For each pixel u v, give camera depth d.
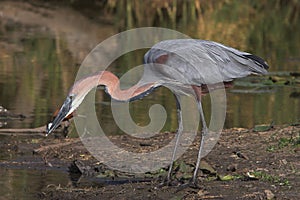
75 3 31.70
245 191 10.28
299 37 26.42
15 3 31.08
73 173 11.84
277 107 16.27
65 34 25.56
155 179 11.28
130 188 10.69
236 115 15.54
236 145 12.76
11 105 16.23
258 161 11.76
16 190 10.85
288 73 19.73
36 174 11.74
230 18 30.20
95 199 10.27
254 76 19.62
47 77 19.19
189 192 10.40
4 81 18.58
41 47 23.34
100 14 29.75
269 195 9.96
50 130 10.89
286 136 13.10
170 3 31.89
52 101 16.62
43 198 10.48
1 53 22.31
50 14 29.36
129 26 27.05
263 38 25.97
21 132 14.16
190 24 28.00
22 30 26.23
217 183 10.74
